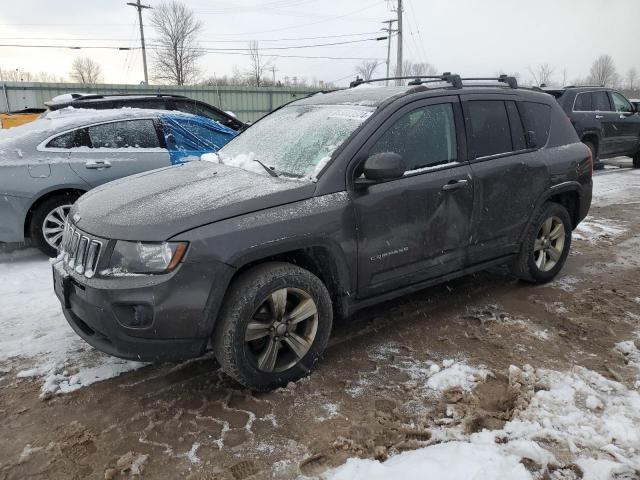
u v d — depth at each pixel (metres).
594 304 4.35
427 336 3.78
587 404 2.90
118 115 5.90
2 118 10.34
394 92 3.75
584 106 10.95
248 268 3.00
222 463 2.51
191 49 46.84
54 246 5.54
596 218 7.50
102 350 2.87
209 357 3.50
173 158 6.02
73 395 3.07
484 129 4.01
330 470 2.46
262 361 2.99
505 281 4.88
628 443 2.60
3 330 3.88
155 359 2.77
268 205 2.95
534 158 4.29
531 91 4.54
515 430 2.69
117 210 2.99
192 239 2.70
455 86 3.94
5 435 2.72
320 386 3.13
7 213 5.21
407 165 3.52
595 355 3.50
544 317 4.11
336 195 3.16
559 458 2.51
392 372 3.30
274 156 3.62
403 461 2.45
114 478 2.42
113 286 2.68
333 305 3.42
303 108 4.09
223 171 3.56
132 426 2.79
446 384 3.14
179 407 2.95
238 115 29.06
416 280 3.68
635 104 12.23
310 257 3.25
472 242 3.94
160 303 2.66
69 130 5.57
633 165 12.66
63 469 2.49
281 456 2.55
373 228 3.31
